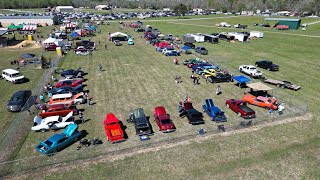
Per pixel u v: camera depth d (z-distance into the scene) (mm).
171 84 43000
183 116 31609
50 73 49406
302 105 34250
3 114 32562
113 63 56719
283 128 29062
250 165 22984
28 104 34406
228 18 163000
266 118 30922
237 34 84938
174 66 54188
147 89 40719
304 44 76938
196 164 23062
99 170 22250
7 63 56469
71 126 26812
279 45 76500
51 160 23438
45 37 90188
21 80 44031
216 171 22203
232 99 34781
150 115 32000
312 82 43812
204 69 47969
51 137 25156
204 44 79438
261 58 60812
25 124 29953
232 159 23750
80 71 47344
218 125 28750
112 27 119812
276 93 39000
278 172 22188
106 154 24203
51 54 65688
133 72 49781
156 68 52625
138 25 119875
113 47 74812
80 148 25109
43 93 39281
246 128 29156
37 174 21734
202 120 29875
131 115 30312
